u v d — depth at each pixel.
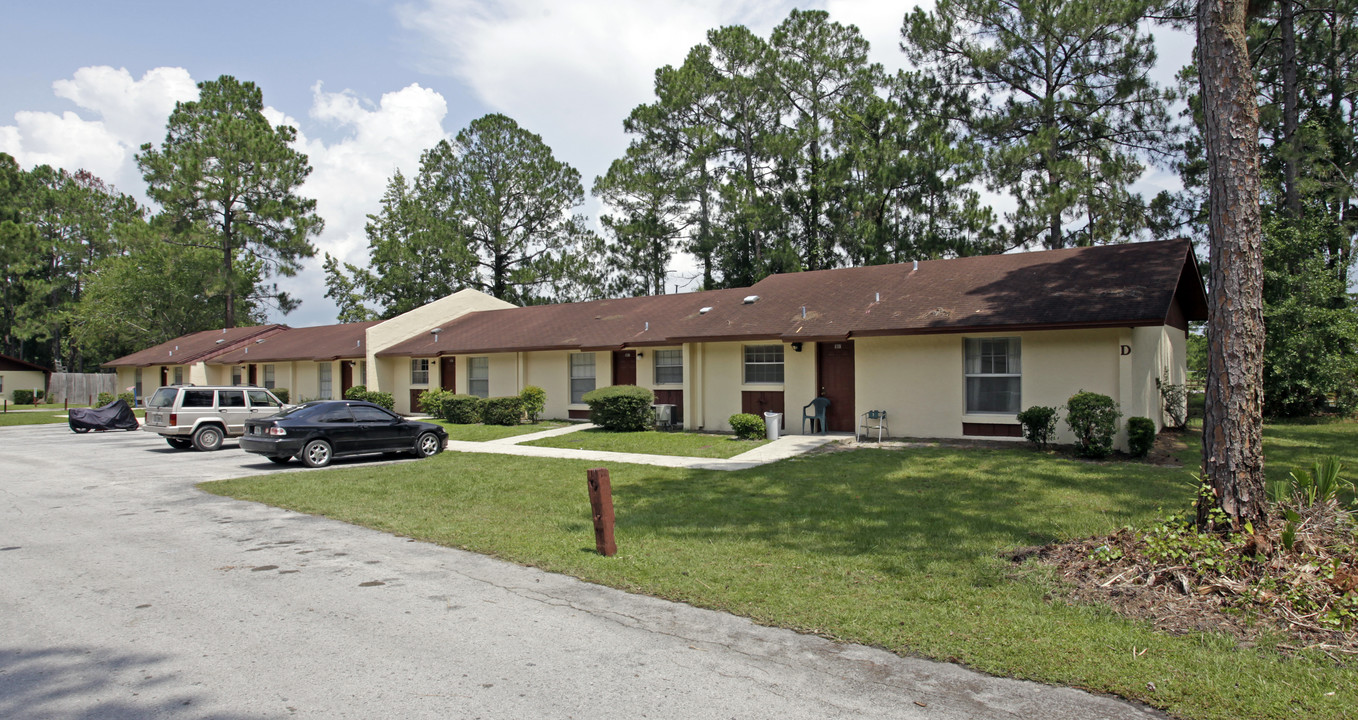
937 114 30.45
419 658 4.64
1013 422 14.64
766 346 18.22
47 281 55.53
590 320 24.33
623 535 7.82
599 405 19.05
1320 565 5.51
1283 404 19.33
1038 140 26.42
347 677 4.35
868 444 15.00
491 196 45.84
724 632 5.06
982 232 28.27
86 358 61.62
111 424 25.59
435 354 25.31
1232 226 6.34
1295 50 22.39
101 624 5.28
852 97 34.31
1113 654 4.54
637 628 5.16
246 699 4.05
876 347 16.11
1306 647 4.60
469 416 22.58
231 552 7.40
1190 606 5.29
